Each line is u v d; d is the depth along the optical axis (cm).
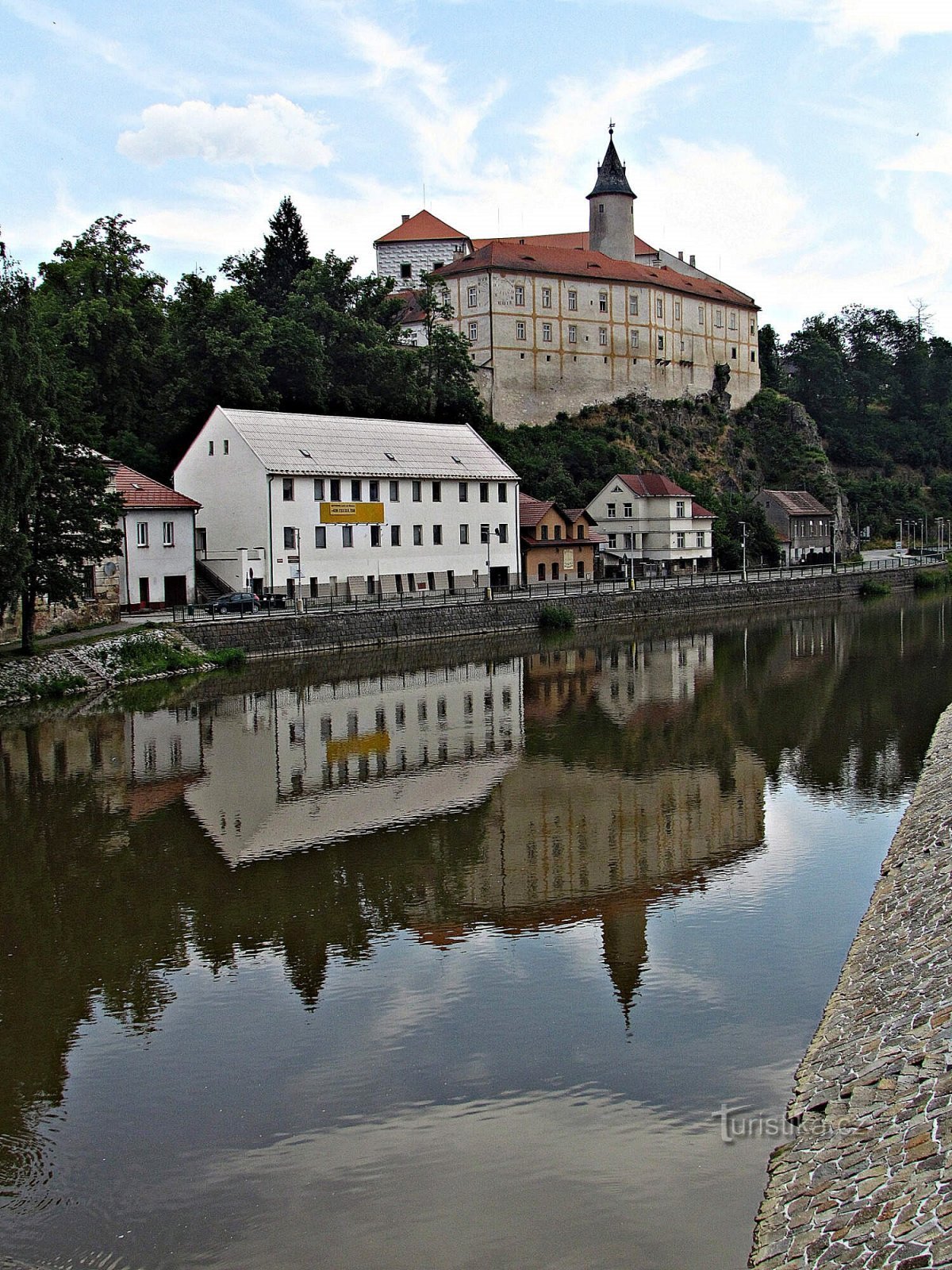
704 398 16388
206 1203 1609
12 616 6119
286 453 8500
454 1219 1546
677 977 2275
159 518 7794
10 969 2419
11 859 3145
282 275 12625
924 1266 1164
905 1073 1592
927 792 3319
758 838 3209
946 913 2108
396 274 15275
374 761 4272
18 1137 1792
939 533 17212
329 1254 1494
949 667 6512
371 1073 1944
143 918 2697
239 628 6969
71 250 10394
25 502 5097
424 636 8006
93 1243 1531
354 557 8788
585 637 8431
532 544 10381
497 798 3716
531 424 14325
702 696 5631
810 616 9888
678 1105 1789
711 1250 1443
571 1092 1848
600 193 16100
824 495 15875
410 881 2917
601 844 3200
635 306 15325
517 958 2411
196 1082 1936
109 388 9512
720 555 13000
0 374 4931
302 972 2372
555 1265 1445
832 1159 1470
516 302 14162
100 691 5862
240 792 3828
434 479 9294
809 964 2308
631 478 12206
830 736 4581
